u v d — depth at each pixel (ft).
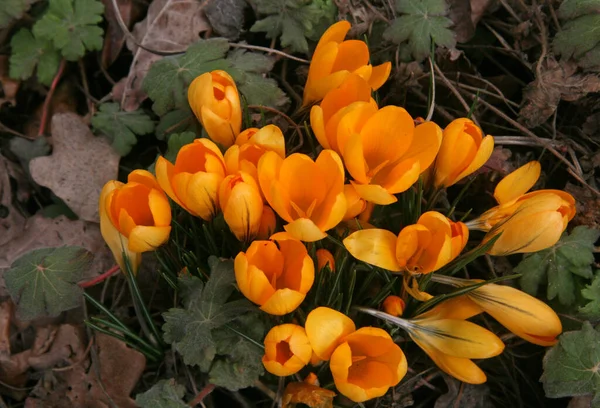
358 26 1.74
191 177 1.38
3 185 1.69
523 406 1.58
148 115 1.73
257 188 1.40
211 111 1.47
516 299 1.46
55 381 1.58
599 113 1.67
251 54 1.71
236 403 1.57
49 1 1.73
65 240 1.65
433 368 1.55
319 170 1.39
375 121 1.42
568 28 1.69
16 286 1.56
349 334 1.38
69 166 1.68
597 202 1.61
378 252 1.41
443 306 1.49
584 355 1.48
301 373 1.49
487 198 1.67
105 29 1.78
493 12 1.78
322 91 1.54
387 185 1.43
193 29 1.75
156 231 1.40
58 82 1.77
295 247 1.39
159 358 1.55
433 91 1.63
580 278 1.57
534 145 1.68
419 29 1.69
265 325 1.48
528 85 1.70
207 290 1.46
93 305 1.62
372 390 1.34
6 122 1.77
